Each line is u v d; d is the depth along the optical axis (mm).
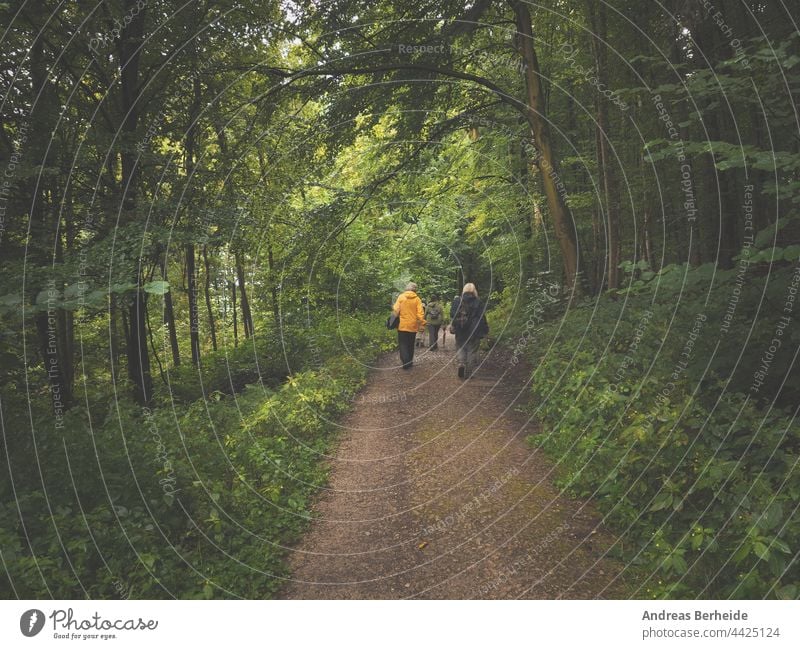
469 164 15695
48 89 7219
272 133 10586
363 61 10023
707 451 4152
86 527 3725
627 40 9469
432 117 11609
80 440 4984
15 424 5125
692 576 3311
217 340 21688
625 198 11281
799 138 4469
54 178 7211
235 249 9688
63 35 7477
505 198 16797
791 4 5652
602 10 9422
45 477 4332
